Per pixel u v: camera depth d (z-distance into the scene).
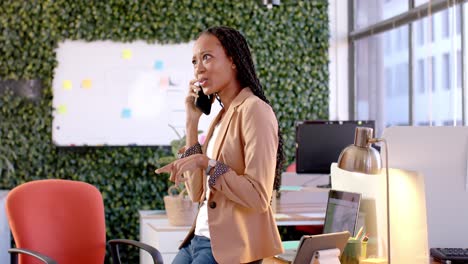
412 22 6.39
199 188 2.36
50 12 7.00
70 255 3.56
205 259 2.19
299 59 7.58
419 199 2.46
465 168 2.67
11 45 6.96
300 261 2.31
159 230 5.20
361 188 2.85
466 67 5.45
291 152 7.54
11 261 3.40
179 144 5.90
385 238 2.67
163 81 7.17
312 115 7.63
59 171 7.03
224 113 2.33
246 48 2.27
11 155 6.96
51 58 6.98
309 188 4.87
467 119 5.44
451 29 5.64
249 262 2.15
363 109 7.50
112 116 7.07
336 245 2.41
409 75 6.46
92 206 3.67
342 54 7.73
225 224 2.13
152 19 7.16
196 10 7.27
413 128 2.69
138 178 7.18
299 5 7.57
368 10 7.37
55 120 7.00
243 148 2.17
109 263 7.16
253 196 2.07
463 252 2.63
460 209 2.69
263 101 2.20
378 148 5.07
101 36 7.04
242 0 7.39
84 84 7.04
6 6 6.96
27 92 6.98
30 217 3.47
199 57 2.24
